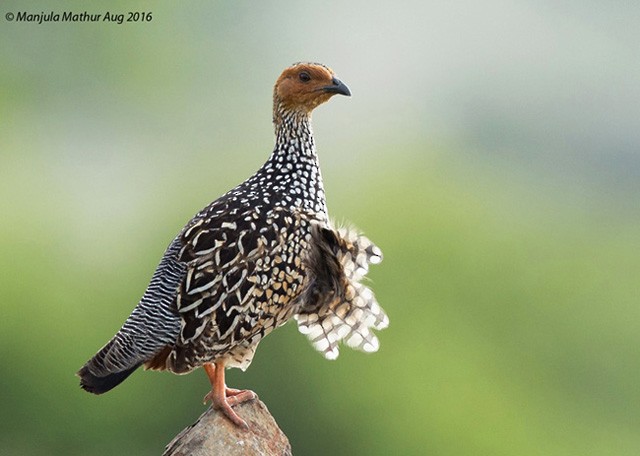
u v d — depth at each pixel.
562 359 22.36
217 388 8.39
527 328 22.17
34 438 18.64
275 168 8.71
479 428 19.27
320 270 8.56
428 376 19.36
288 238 8.32
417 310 20.14
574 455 21.00
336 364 18.44
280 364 18.25
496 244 22.17
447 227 21.98
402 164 23.75
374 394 18.67
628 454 21.88
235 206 8.36
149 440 18.80
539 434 20.47
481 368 19.98
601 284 23.55
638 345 23.12
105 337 19.73
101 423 18.64
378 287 20.42
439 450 18.80
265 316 8.34
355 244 8.48
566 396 22.16
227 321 8.16
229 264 8.13
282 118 8.84
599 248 24.75
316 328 8.96
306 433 18.50
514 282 22.17
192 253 8.14
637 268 24.28
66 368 18.86
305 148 8.80
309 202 8.63
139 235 22.38
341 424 18.52
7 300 18.97
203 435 8.21
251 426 8.36
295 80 8.78
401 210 21.92
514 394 20.59
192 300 8.09
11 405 18.58
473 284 21.48
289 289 8.36
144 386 18.67
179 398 18.80
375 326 8.94
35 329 19.03
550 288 22.69
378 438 18.53
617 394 22.47
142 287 21.06
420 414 18.83
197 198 22.97
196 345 8.17
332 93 8.76
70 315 19.61
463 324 20.75
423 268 20.98
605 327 22.89
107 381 8.11
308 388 18.39
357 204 22.30
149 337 8.09
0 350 18.77
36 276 19.58
